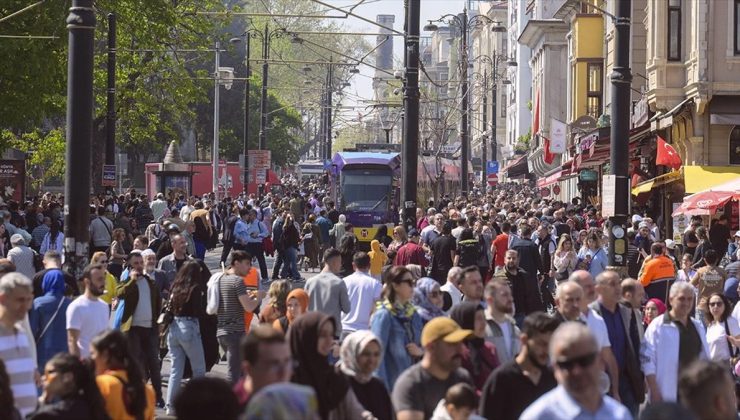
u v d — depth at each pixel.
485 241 64.31
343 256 59.28
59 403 19.59
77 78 38.22
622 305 28.34
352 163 110.81
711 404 14.79
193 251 62.06
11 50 77.31
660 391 27.88
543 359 21.28
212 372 41.91
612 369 27.30
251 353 16.56
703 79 82.50
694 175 81.50
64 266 38.12
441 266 56.31
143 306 36.38
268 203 115.06
